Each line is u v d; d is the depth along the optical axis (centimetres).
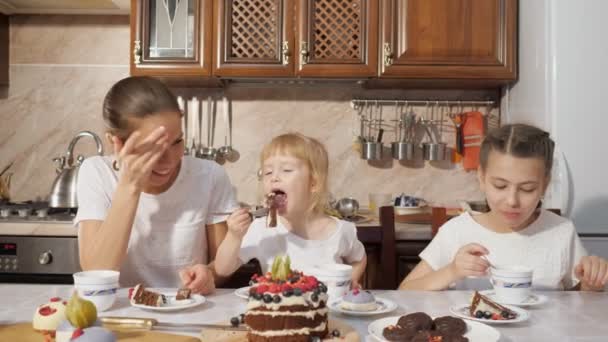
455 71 264
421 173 297
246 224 137
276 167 161
